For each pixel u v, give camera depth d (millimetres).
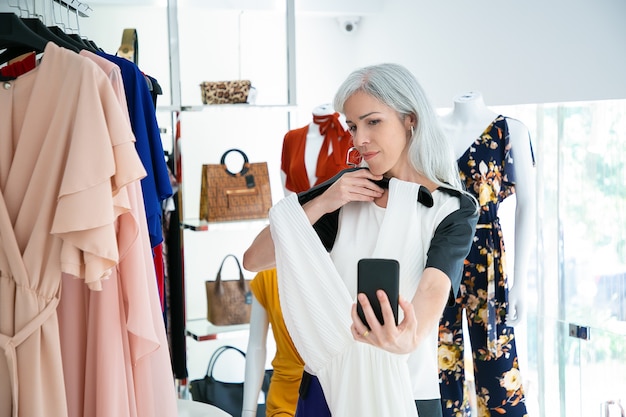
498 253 2834
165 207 3135
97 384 1787
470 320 2861
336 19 4629
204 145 4363
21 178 1749
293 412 2871
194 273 4395
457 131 2906
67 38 2066
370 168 1687
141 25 4035
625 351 3064
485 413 2908
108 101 1699
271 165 4516
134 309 1797
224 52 4348
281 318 2932
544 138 3410
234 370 4488
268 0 4039
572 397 3338
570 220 3311
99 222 1628
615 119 3039
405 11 4152
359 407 1628
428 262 1537
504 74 3461
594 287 3209
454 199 1652
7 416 1756
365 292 1356
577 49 3053
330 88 4656
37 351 1715
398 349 1335
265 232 1843
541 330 3465
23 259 1707
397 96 1625
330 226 1780
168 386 1944
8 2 2676
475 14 3615
